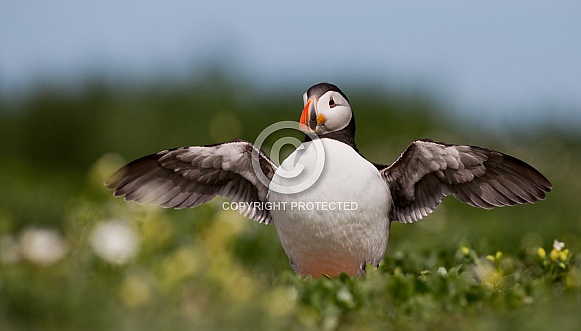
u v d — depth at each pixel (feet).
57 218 50.08
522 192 36.22
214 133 76.59
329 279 32.63
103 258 34.50
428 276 32.40
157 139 82.07
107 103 84.64
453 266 37.63
